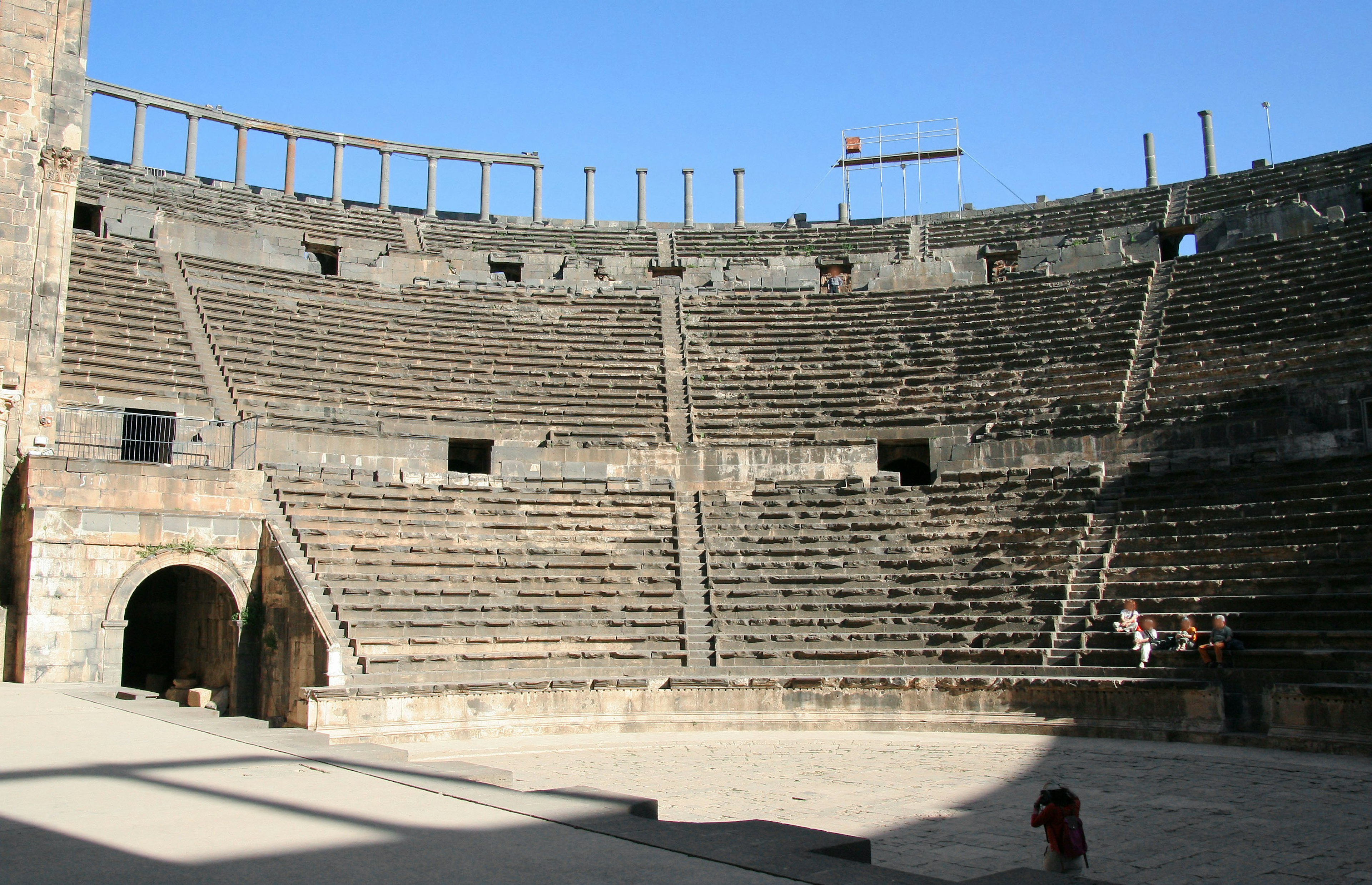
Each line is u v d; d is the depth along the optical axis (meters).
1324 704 20.16
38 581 24.66
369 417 34.50
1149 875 11.52
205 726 16.75
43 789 11.07
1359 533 24.05
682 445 36.09
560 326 42.00
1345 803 15.38
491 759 19.58
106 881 7.39
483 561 27.89
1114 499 29.25
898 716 23.56
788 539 30.19
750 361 40.38
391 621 24.62
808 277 47.59
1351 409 29.84
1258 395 32.22
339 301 40.41
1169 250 47.62
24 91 29.86
